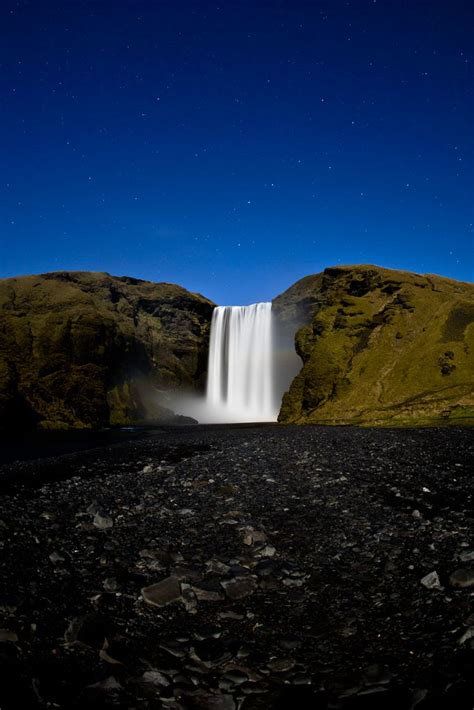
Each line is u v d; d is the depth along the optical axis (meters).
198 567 9.20
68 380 95.94
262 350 134.75
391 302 98.81
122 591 8.08
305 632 6.84
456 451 26.20
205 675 5.86
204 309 150.62
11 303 111.81
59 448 47.44
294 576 8.73
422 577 8.41
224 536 10.98
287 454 24.81
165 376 132.62
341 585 8.35
